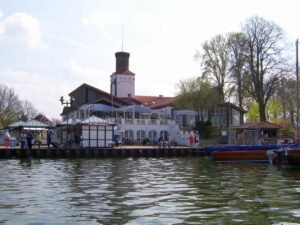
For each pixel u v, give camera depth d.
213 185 21.67
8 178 24.81
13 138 53.47
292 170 31.56
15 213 13.77
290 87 61.34
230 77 63.00
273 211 14.28
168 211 14.19
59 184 21.78
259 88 61.03
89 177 25.55
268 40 61.31
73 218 13.02
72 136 58.09
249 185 21.73
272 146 39.75
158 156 50.12
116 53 102.94
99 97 79.81
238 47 63.00
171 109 79.56
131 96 99.94
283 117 83.56
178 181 23.50
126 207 14.91
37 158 46.16
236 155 40.31
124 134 67.81
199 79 72.69
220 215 13.56
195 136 59.19
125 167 34.06
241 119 75.00
